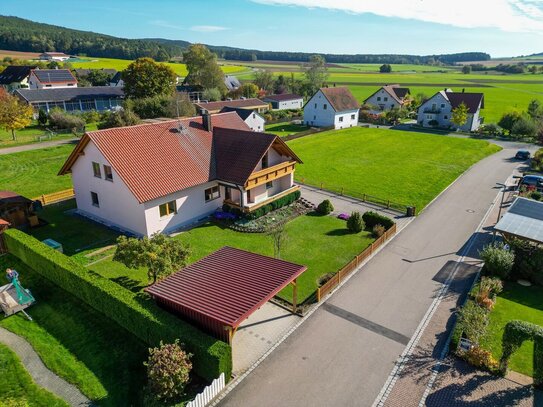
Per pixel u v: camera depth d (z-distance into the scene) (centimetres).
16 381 1781
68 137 6681
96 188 3309
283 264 2106
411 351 1947
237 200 3634
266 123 8656
